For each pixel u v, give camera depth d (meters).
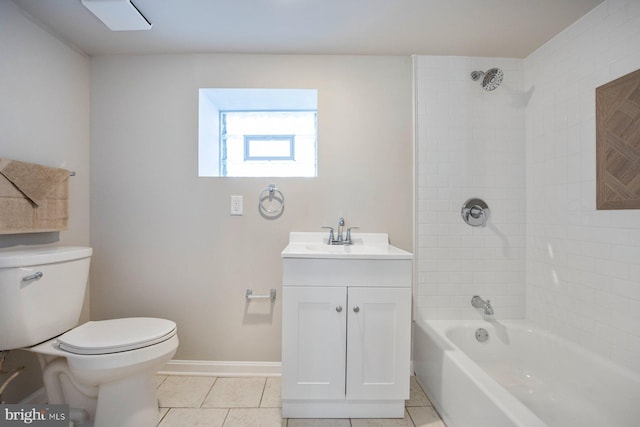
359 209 1.91
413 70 1.91
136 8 1.44
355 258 1.41
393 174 1.91
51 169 1.52
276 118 2.21
